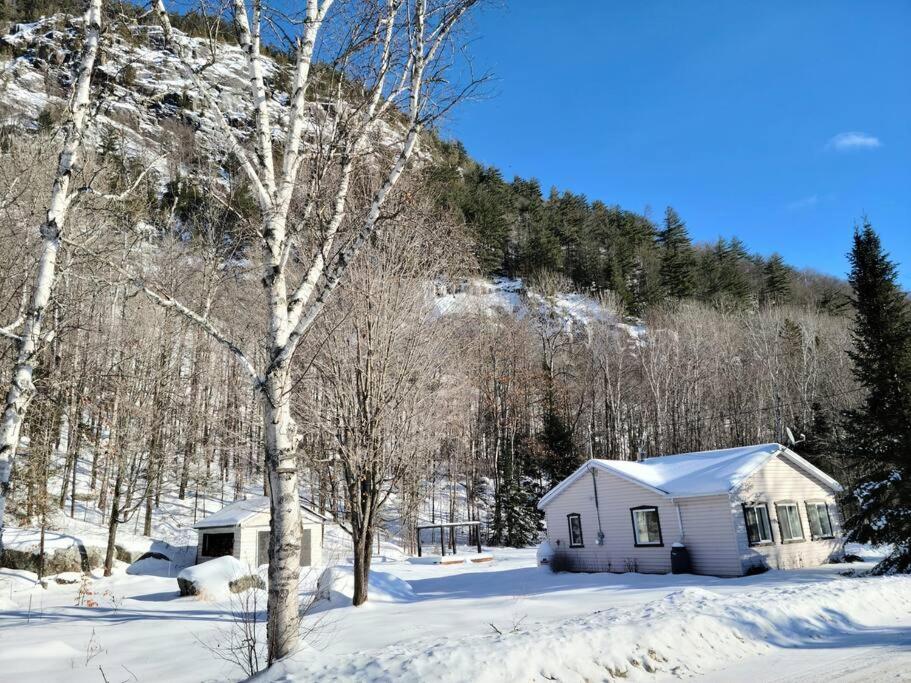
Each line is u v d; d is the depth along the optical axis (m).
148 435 23.94
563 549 23.03
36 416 18.36
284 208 7.21
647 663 7.13
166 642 9.91
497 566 26.47
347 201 8.75
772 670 7.21
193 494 36.41
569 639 7.13
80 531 25.52
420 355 14.68
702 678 6.99
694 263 80.88
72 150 7.53
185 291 14.46
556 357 54.38
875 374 17.61
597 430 52.75
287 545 6.67
